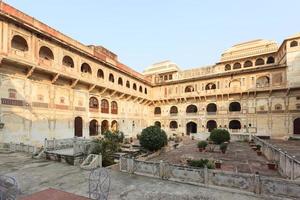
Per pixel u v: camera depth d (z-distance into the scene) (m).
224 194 7.50
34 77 21.20
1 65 18.08
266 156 16.84
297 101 31.19
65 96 24.91
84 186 8.25
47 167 11.46
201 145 20.53
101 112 31.27
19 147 15.89
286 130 31.72
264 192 7.21
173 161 15.44
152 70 51.88
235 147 23.27
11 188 5.21
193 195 7.41
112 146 15.05
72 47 24.66
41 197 4.09
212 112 38.50
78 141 14.47
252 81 35.00
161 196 7.30
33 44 20.34
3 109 18.08
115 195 7.37
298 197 6.63
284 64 32.03
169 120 43.50
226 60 40.84
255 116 34.41
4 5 17.72
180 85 42.56
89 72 28.98
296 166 9.47
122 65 35.81
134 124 40.12
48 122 22.41
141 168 10.05
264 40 39.88
